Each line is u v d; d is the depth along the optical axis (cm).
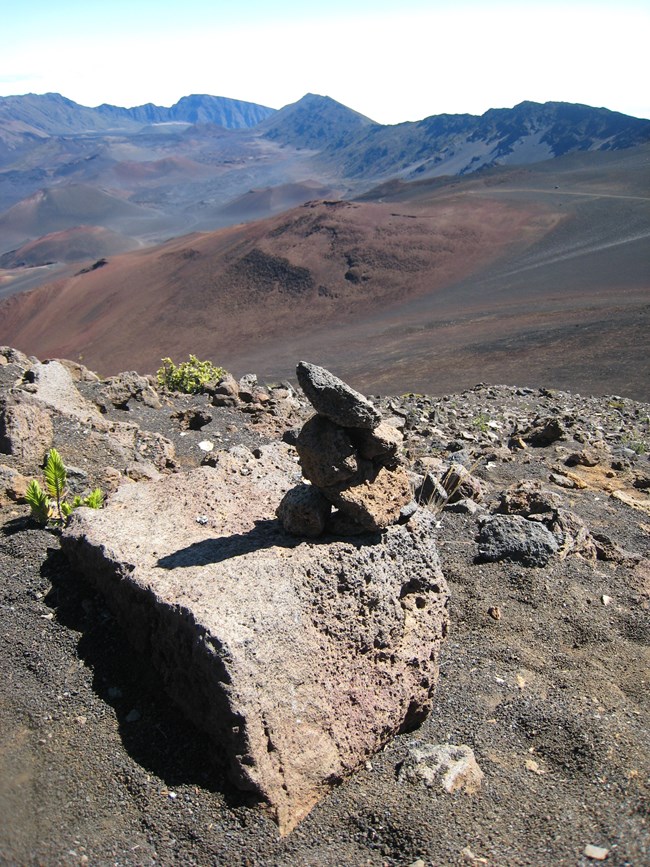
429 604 95
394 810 73
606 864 66
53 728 80
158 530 98
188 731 78
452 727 89
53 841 69
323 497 92
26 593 96
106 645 89
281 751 73
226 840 69
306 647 79
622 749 84
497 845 70
